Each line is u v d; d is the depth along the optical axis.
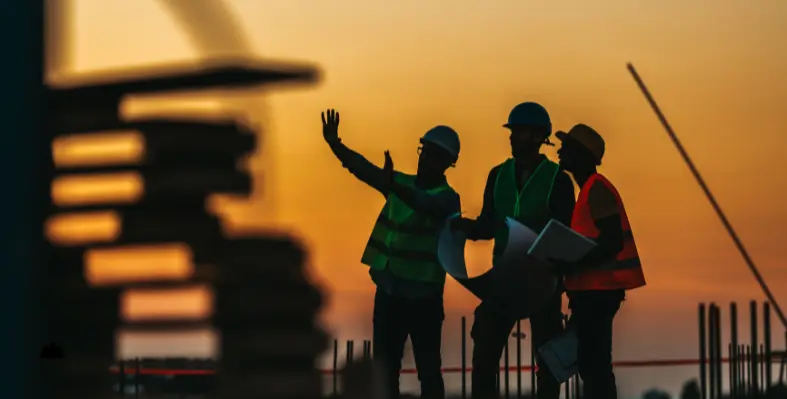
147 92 4.05
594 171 9.01
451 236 9.59
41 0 3.08
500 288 9.10
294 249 4.05
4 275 3.07
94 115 3.94
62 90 3.36
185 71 4.09
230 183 4.07
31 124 3.07
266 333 3.97
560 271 8.95
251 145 4.12
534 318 9.80
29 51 3.05
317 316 4.02
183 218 4.02
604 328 8.84
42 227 3.11
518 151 9.58
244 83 4.14
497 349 9.42
